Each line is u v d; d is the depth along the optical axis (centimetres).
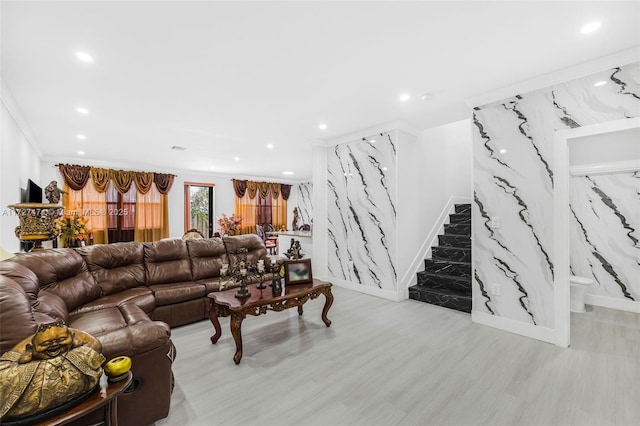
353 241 449
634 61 216
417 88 281
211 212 828
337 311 345
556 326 251
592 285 363
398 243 389
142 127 389
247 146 510
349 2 165
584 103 240
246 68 239
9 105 286
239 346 224
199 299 321
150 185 686
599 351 236
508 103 283
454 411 165
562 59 229
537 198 265
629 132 256
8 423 93
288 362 223
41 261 225
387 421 158
